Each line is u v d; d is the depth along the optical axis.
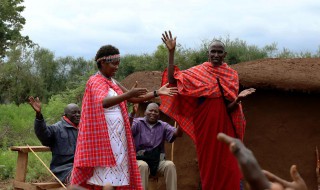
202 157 5.82
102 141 4.49
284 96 6.56
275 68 6.72
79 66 40.06
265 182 0.75
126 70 23.52
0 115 18.55
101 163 4.47
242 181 5.99
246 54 20.50
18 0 35.31
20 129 15.81
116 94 4.64
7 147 13.55
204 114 5.77
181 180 7.64
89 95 4.57
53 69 39.56
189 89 5.74
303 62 7.05
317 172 6.22
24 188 6.29
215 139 5.73
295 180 0.80
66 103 16.61
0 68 33.22
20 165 6.52
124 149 4.64
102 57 4.64
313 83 6.13
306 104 6.42
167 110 5.97
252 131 6.79
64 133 6.28
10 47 34.47
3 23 34.75
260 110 6.74
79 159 4.52
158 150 6.52
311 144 6.39
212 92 5.71
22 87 33.75
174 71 5.80
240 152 0.76
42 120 5.98
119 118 4.61
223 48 5.84
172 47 5.75
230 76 5.83
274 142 6.63
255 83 6.51
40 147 6.64
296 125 6.48
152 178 6.59
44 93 35.59
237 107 5.71
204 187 5.81
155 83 8.77
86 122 4.54
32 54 36.44
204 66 5.86
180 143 7.72
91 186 4.72
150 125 6.58
